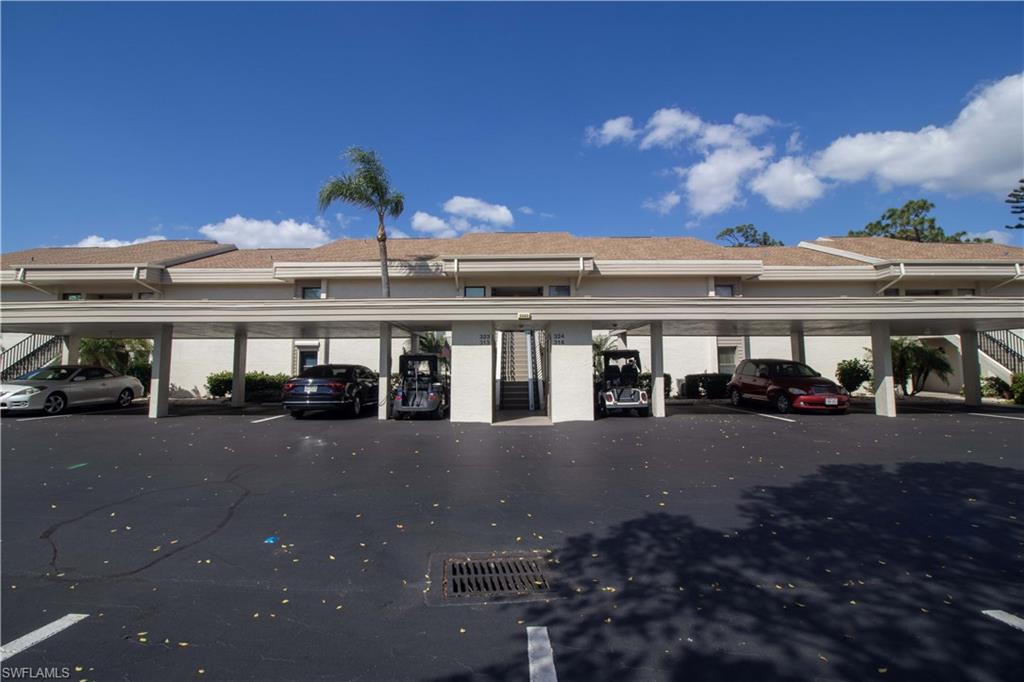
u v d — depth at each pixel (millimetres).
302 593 3836
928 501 5949
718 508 5738
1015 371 19812
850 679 2787
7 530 5152
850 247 22938
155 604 3674
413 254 20766
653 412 13945
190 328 14930
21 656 3035
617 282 19172
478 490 6551
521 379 20562
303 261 19422
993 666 2889
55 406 14703
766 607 3564
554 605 3633
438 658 3014
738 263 18734
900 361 19609
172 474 7410
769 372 15711
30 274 18906
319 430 11641
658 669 2889
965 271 18734
